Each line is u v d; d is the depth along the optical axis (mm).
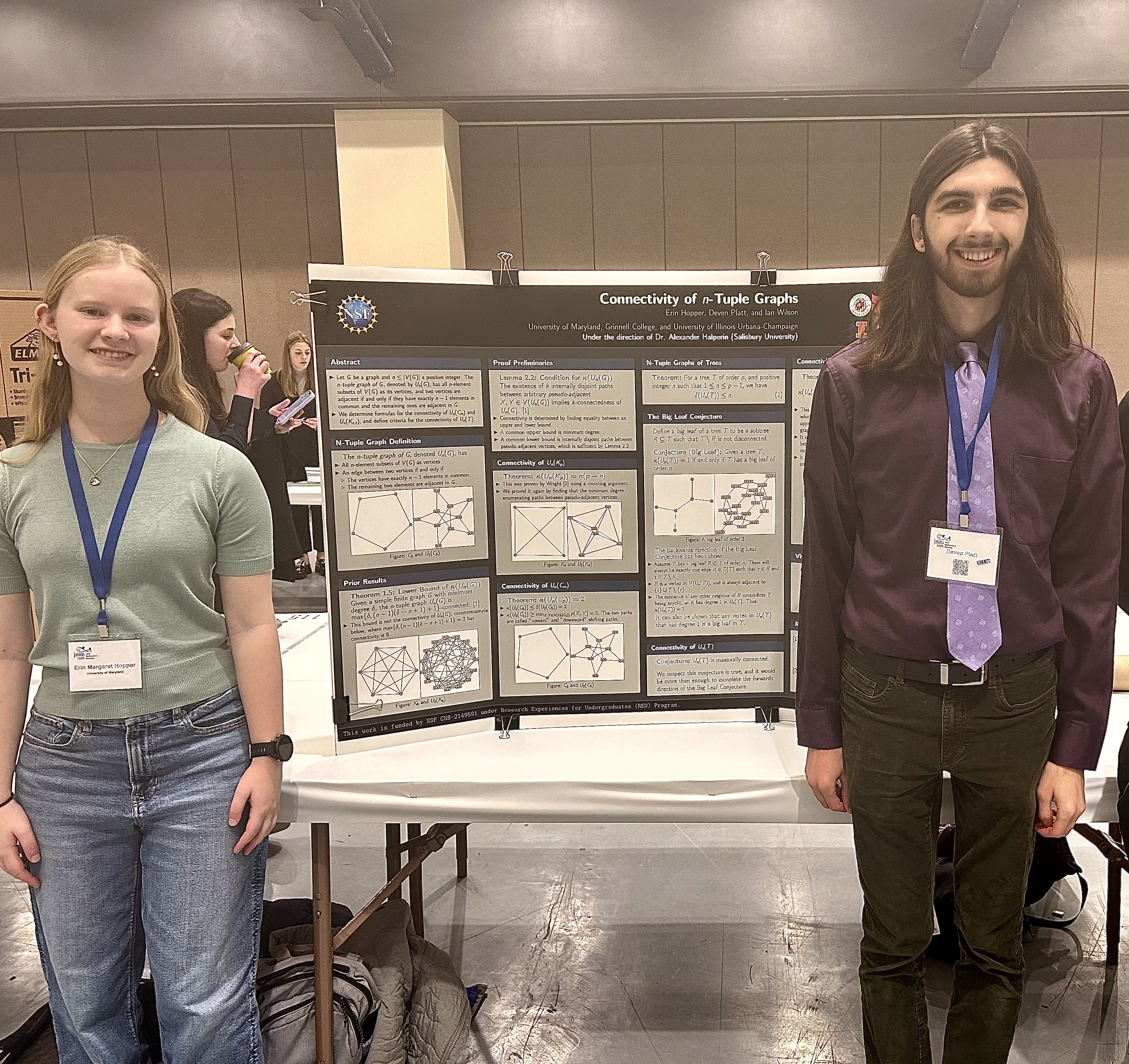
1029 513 1210
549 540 1761
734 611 1790
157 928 1328
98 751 1262
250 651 1357
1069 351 1212
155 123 4906
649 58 4266
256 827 1356
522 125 4977
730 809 1567
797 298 1705
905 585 1239
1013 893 1325
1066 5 4141
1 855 1273
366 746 1715
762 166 4996
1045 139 4848
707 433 1740
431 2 4266
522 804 1572
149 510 1254
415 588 1711
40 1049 1867
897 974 1387
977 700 1226
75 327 1186
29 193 5184
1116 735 1613
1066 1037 1846
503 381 1711
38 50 4367
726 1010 1980
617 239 5113
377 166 4605
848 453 1286
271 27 4328
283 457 4098
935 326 1235
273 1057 1628
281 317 5270
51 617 1250
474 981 2100
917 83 4238
